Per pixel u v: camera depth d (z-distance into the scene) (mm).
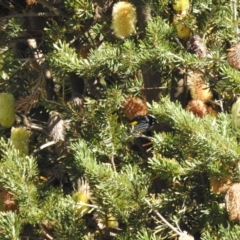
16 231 3799
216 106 4199
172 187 3998
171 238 3910
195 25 4059
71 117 4121
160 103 4082
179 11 4090
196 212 3939
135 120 4109
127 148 4152
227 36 3969
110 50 3951
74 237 3875
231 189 3691
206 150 3695
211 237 3752
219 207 3848
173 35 4012
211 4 4031
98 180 3777
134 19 4008
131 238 3801
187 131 3688
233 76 3814
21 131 4090
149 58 3930
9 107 4109
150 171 4051
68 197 3961
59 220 3879
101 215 3957
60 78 4191
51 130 4238
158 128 4223
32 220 3861
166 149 3883
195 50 4027
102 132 3953
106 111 3984
